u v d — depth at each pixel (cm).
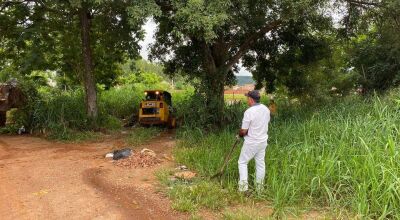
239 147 951
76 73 1742
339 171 669
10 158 1041
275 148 873
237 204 675
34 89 1506
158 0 1286
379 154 684
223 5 1095
